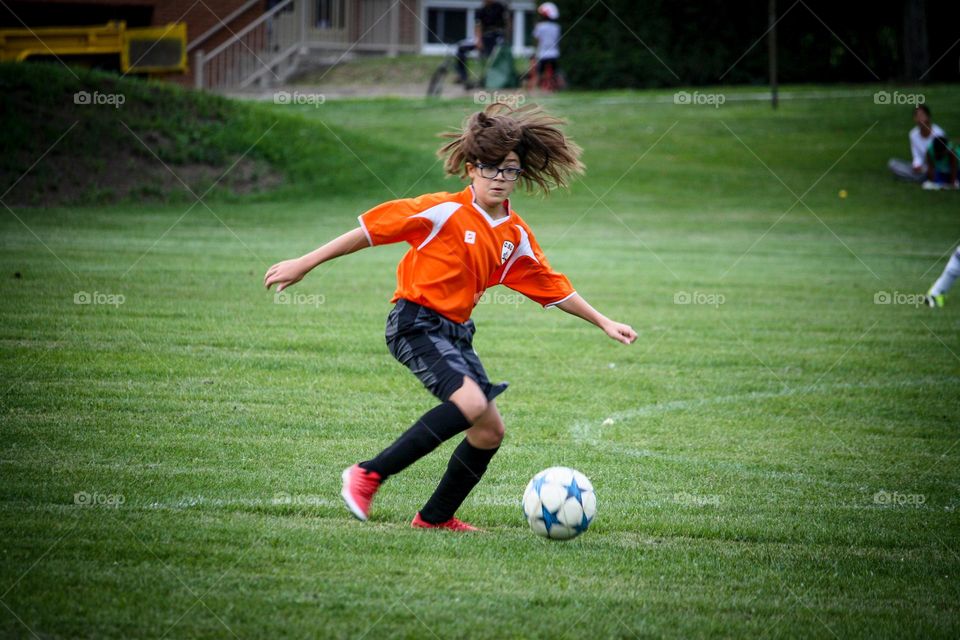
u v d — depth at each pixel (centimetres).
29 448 2005
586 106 10138
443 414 1544
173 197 6284
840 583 1565
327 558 1538
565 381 2897
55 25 10531
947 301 4394
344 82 11344
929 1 11950
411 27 12862
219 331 3206
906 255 5622
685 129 9344
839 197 7412
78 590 1370
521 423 2455
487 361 3102
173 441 2116
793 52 12038
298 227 5766
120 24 8706
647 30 11325
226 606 1348
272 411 2402
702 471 2145
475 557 1583
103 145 6488
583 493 1658
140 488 1812
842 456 2298
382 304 3866
